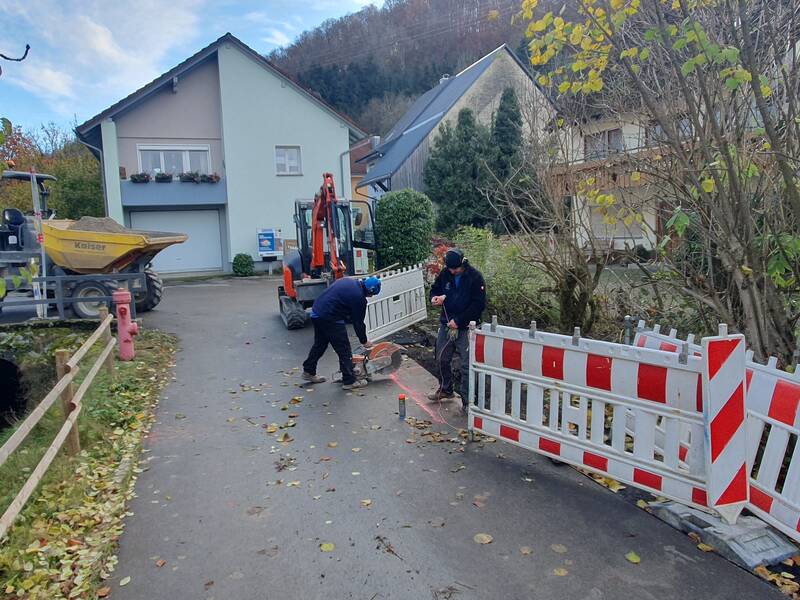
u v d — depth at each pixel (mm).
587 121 6008
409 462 4723
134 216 21688
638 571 3211
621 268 7473
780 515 3361
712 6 3883
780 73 4031
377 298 8773
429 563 3336
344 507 4023
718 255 4453
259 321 11469
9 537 3633
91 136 21406
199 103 21625
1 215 12320
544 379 4387
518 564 3303
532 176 6680
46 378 8297
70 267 10703
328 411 6035
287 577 3250
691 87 4363
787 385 3379
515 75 25453
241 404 6367
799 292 4695
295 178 22531
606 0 3967
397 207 16266
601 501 4012
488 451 4887
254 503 4125
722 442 3354
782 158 3709
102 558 3463
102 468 4727
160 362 8180
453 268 5645
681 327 5984
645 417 3756
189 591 3152
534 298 8031
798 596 2959
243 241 22188
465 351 5707
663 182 4957
